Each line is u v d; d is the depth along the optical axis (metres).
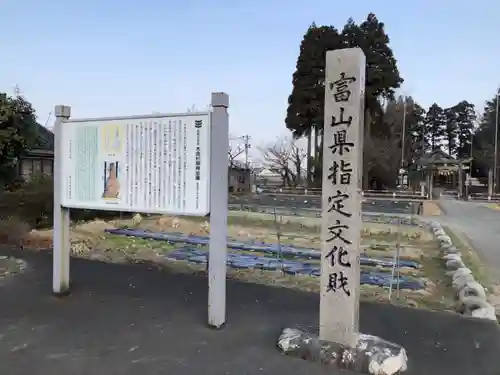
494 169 40.78
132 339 3.86
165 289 5.54
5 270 6.46
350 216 3.43
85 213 15.54
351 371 3.26
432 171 37.38
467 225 17.09
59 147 5.01
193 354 3.55
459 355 3.61
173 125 4.28
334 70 3.45
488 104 47.34
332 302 3.49
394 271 7.75
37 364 3.34
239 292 5.49
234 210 21.69
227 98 4.12
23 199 13.03
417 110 47.25
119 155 4.61
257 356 3.52
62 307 4.75
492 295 6.79
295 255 9.62
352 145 3.41
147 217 17.11
